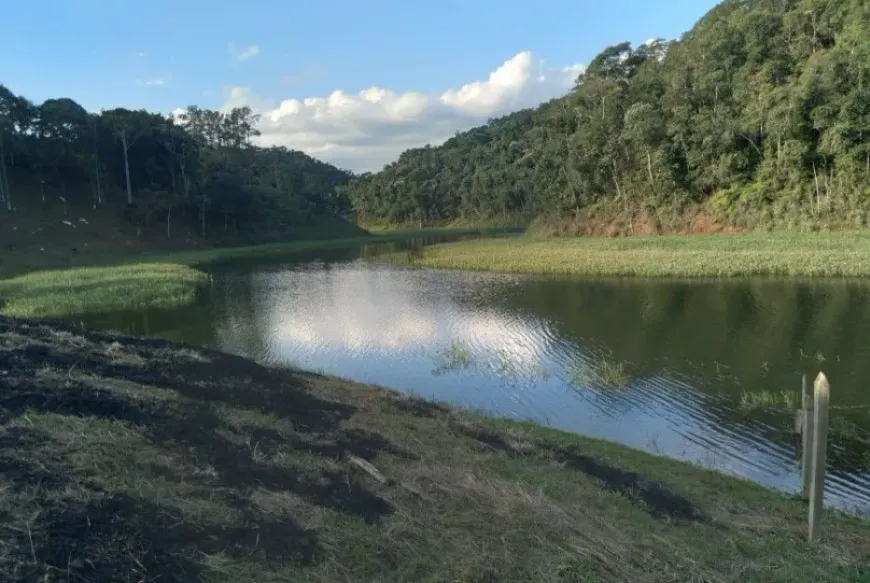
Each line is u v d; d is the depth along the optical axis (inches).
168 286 1277.1
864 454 413.1
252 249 2773.1
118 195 2723.9
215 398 311.0
